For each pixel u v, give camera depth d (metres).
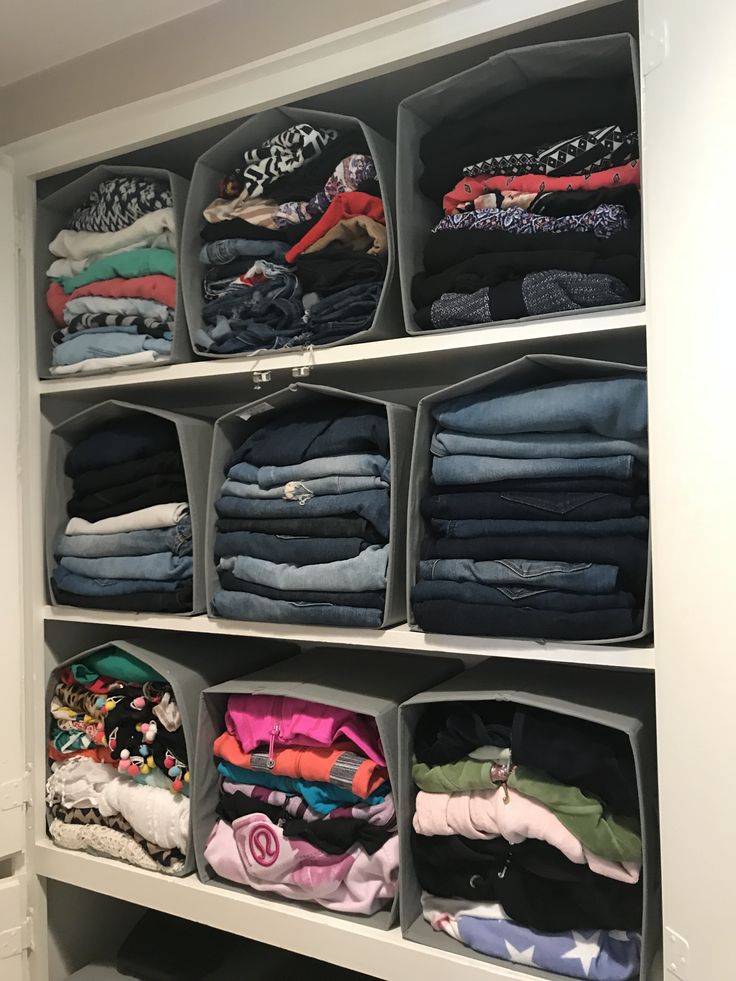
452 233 1.26
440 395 1.27
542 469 1.19
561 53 1.17
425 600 1.26
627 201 1.16
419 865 1.31
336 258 1.39
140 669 1.56
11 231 1.65
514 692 1.24
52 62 1.82
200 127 1.48
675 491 0.99
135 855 1.55
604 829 1.12
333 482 1.36
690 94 0.97
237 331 1.46
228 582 1.48
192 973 1.61
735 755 0.92
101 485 1.64
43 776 1.68
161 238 1.55
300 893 1.38
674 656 1.00
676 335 0.99
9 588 1.63
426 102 1.30
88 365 1.59
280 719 1.39
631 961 1.15
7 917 1.63
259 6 1.59
